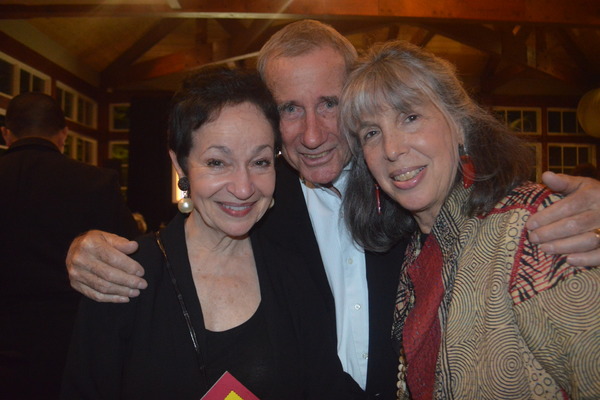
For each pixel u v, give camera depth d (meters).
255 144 1.24
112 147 9.27
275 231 1.80
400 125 1.30
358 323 1.71
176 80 9.33
